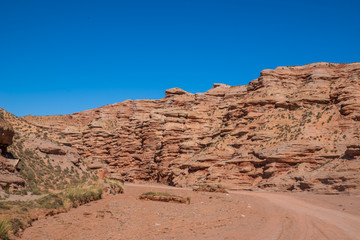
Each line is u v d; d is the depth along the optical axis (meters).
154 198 29.19
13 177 25.41
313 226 18.11
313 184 50.88
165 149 109.31
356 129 66.12
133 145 125.69
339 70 91.75
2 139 27.23
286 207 29.19
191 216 21.17
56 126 141.25
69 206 21.38
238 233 15.67
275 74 101.31
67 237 13.97
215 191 50.22
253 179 67.62
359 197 38.75
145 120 127.62
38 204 19.34
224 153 82.50
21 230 14.28
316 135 69.69
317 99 83.75
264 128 81.94
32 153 33.38
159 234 15.28
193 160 90.00
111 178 45.75
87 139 132.12
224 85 132.50
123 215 20.28
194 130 113.88
